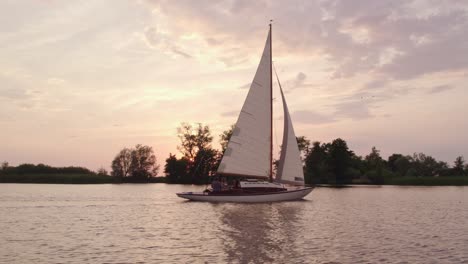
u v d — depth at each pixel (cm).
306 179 12669
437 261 1697
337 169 12462
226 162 4772
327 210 3741
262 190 4606
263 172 4872
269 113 4919
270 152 4906
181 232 2405
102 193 6269
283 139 4969
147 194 6109
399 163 15462
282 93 5000
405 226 2706
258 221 2902
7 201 4550
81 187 8544
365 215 3356
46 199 4850
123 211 3584
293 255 1794
